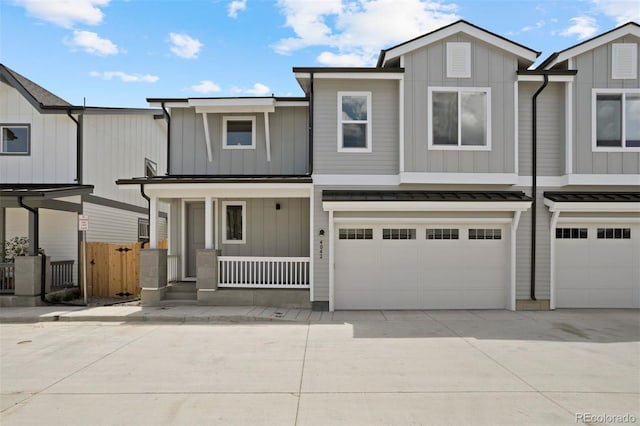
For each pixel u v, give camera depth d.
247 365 6.33
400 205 10.20
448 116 10.73
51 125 13.38
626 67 10.81
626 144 10.80
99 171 14.52
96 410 4.76
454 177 10.57
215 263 10.98
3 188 12.39
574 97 10.77
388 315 10.12
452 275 11.00
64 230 13.38
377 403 4.93
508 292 10.88
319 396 5.14
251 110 12.22
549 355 6.82
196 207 12.86
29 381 5.68
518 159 10.97
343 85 10.91
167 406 4.86
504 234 11.02
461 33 10.68
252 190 11.06
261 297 10.88
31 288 11.16
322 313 10.35
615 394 5.20
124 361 6.55
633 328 8.77
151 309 10.44
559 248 11.09
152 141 18.67
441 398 5.07
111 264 13.16
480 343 7.56
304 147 12.52
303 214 12.30
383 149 10.89
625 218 10.91
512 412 4.69
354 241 10.96
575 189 10.96
